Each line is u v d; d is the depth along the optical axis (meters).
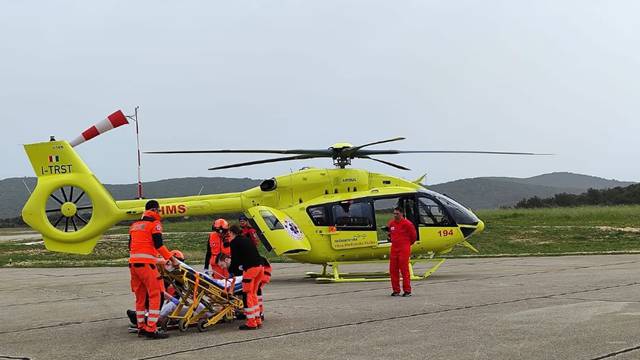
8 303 13.02
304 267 21.83
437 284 14.45
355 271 19.45
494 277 15.67
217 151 15.09
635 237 28.77
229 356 7.23
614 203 72.75
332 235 15.86
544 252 25.19
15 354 7.73
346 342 7.82
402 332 8.36
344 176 16.38
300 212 16.03
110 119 16.44
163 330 8.87
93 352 7.70
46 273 20.47
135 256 8.54
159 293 8.65
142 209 16.02
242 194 16.34
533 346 7.23
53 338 8.77
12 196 168.12
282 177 16.30
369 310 10.48
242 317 9.96
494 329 8.35
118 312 11.27
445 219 16.39
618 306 10.17
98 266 23.09
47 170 15.83
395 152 16.06
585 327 8.33
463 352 7.03
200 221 58.47
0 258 27.25
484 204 188.00
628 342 7.33
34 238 44.34
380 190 16.41
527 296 11.68
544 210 48.16
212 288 9.23
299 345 7.73
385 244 16.20
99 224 15.81
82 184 15.81
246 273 9.09
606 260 20.20
